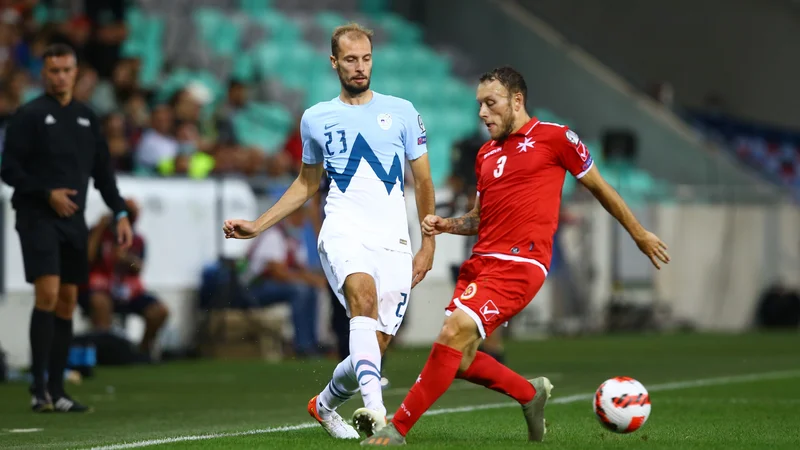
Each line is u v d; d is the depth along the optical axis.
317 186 23.48
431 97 83.12
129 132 58.53
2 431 25.72
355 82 22.72
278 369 46.22
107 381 40.72
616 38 91.19
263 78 78.88
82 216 31.12
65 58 30.89
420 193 23.31
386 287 22.28
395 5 93.06
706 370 44.34
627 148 76.62
